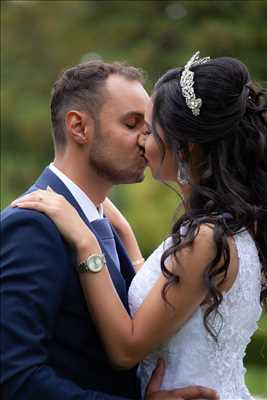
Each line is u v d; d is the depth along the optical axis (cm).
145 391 322
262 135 318
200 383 316
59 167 340
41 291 295
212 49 1351
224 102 313
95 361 317
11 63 1555
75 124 334
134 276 355
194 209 315
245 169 320
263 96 325
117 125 334
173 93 317
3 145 1472
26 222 301
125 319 310
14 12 1595
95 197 342
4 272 297
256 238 326
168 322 309
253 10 1398
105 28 1473
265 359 1010
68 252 309
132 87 338
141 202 1238
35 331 293
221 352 318
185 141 316
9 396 293
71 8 1562
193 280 305
